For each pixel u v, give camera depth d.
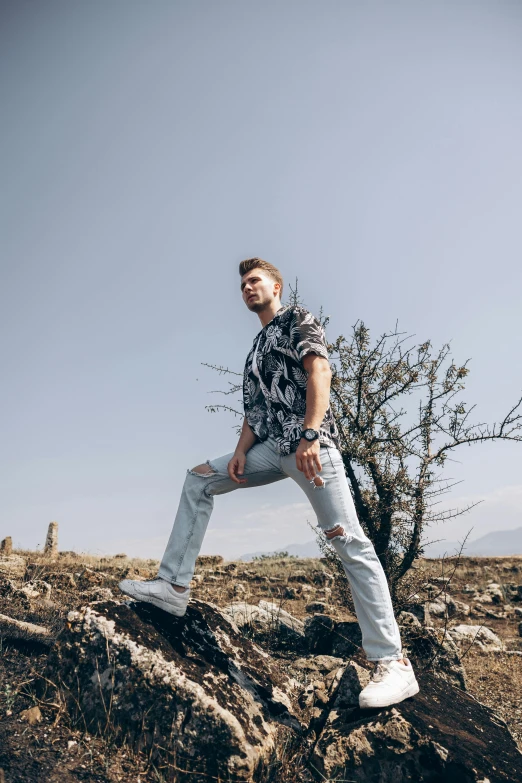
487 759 2.63
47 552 12.45
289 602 8.40
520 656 6.71
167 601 3.11
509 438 4.91
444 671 4.93
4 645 3.40
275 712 2.98
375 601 2.86
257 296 3.21
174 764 2.47
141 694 2.66
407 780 2.55
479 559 14.91
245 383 3.22
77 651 2.85
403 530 5.20
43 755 2.42
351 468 5.27
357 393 5.38
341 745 2.69
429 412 5.32
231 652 3.28
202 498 3.15
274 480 3.16
